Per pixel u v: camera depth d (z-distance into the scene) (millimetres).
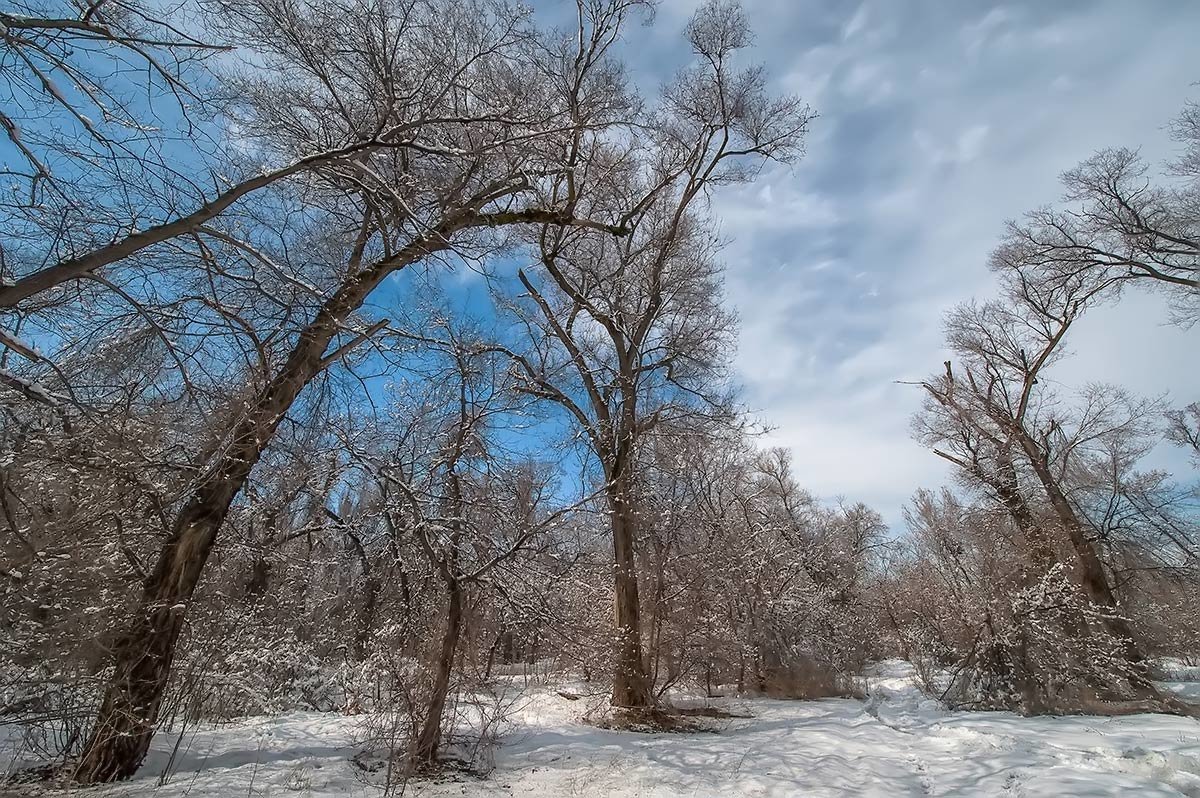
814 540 27594
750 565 19656
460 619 8539
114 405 7145
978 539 18797
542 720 12891
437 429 9703
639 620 14555
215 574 10039
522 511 9820
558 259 17219
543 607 9703
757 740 10578
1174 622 19828
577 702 14820
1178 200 19391
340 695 12031
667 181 16062
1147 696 13922
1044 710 13211
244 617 10938
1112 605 17672
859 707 15555
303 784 7074
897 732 11109
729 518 20438
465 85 9227
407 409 9898
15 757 7090
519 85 10383
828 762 8469
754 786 7680
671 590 16047
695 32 16656
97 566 8008
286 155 9227
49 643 7734
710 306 17516
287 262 8805
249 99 8320
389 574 9977
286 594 13258
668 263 17516
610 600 15234
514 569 9219
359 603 10969
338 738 9438
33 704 7328
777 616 19797
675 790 7617
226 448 7621
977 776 7820
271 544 12008
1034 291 21766
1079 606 14281
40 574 7438
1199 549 20375
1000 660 14281
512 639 11391
